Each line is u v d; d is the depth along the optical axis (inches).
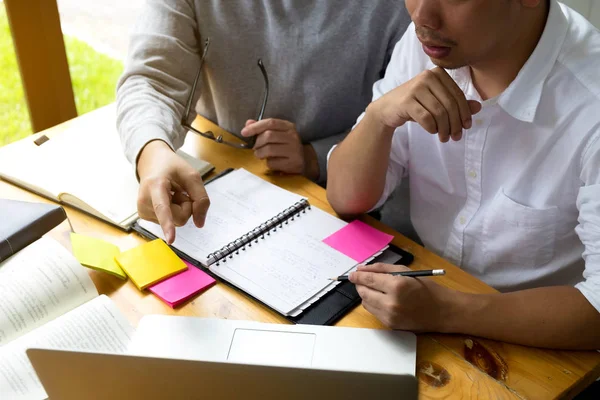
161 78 58.2
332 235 48.6
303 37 60.2
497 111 47.3
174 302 42.9
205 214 47.1
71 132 59.0
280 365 28.2
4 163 55.1
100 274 45.6
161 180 47.0
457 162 51.5
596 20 61.9
